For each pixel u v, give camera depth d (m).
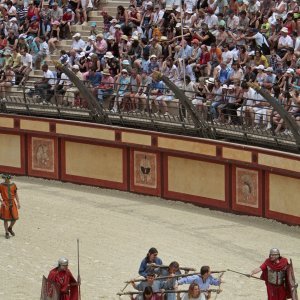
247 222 56.84
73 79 63.75
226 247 51.97
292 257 50.16
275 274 42.78
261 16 65.00
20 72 70.56
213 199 59.62
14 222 53.75
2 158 69.06
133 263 49.56
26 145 67.94
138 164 63.06
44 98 66.81
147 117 62.34
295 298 42.38
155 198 62.28
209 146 59.00
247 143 58.12
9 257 50.59
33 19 73.56
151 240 53.12
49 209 59.38
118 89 64.06
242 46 62.09
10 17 75.19
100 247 52.00
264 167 56.44
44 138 67.00
